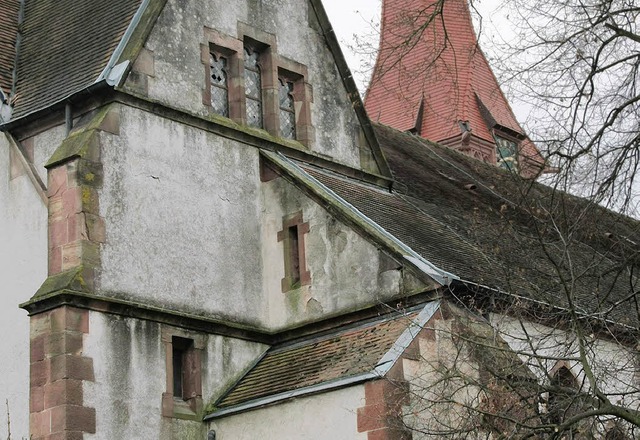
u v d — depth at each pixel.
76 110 19.66
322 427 17.72
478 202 27.36
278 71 22.66
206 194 20.42
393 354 17.52
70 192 18.41
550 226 15.55
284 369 19.36
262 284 21.05
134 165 19.25
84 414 17.42
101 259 18.31
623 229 15.84
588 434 14.34
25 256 19.72
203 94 20.84
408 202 23.73
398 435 16.92
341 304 19.88
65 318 17.58
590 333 16.98
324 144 23.03
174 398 19.12
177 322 19.17
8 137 20.42
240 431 18.78
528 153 15.25
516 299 17.11
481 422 15.28
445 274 18.41
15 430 18.89
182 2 20.88
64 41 21.42
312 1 23.69
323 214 20.53
